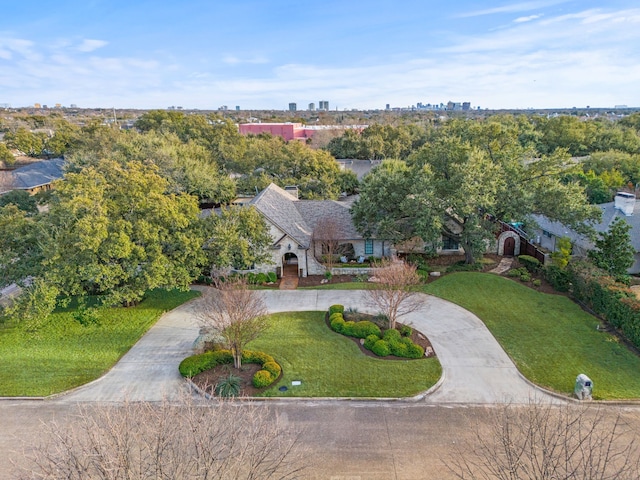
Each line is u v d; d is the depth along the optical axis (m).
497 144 33.50
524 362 19.38
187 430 9.77
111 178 25.06
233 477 9.09
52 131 99.50
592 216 28.05
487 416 15.96
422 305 24.47
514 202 27.72
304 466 12.22
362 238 32.31
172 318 24.36
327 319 23.84
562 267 27.30
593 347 20.30
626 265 25.75
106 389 17.97
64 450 9.62
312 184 48.12
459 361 19.64
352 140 75.81
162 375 18.91
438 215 27.84
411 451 14.25
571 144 70.50
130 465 9.32
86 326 22.59
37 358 20.12
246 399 16.98
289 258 33.19
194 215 26.08
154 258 23.11
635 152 65.94
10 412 16.61
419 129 87.31
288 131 110.69
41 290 20.72
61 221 22.47
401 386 17.84
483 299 25.70
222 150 64.81
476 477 12.91
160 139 56.81
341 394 17.39
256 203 31.31
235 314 18.89
